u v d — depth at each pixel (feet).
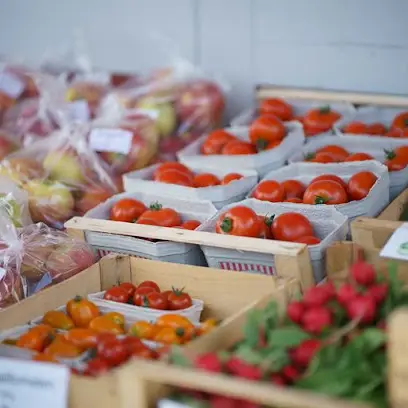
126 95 11.63
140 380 4.87
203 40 12.60
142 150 10.48
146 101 11.26
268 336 5.36
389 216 8.20
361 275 5.61
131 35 13.33
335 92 11.59
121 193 9.39
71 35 13.97
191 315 7.02
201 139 10.63
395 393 4.59
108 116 11.23
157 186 9.18
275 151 9.77
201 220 8.80
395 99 11.16
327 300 5.41
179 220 8.63
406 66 11.18
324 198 8.41
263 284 7.02
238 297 7.17
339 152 9.78
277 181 9.04
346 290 5.36
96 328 6.66
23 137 11.66
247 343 5.26
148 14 13.03
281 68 12.07
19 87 12.42
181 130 11.36
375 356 5.08
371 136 10.10
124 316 7.06
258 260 7.47
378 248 7.07
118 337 6.41
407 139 9.87
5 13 14.53
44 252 8.01
